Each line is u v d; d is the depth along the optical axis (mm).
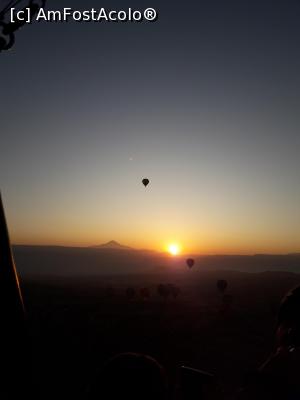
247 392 2721
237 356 25906
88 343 28078
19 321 3348
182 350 27078
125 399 2523
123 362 2656
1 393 3246
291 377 2658
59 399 14094
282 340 2877
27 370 3318
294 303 2912
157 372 2621
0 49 4387
